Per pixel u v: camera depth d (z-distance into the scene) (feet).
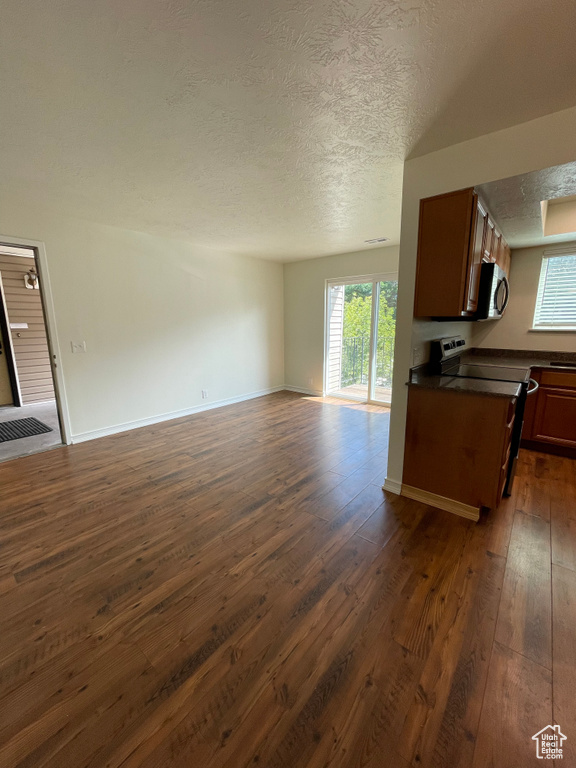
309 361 19.24
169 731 3.50
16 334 17.46
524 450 10.97
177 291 14.40
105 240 11.94
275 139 6.27
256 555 6.20
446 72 4.52
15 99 5.03
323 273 17.75
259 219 11.10
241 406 16.90
